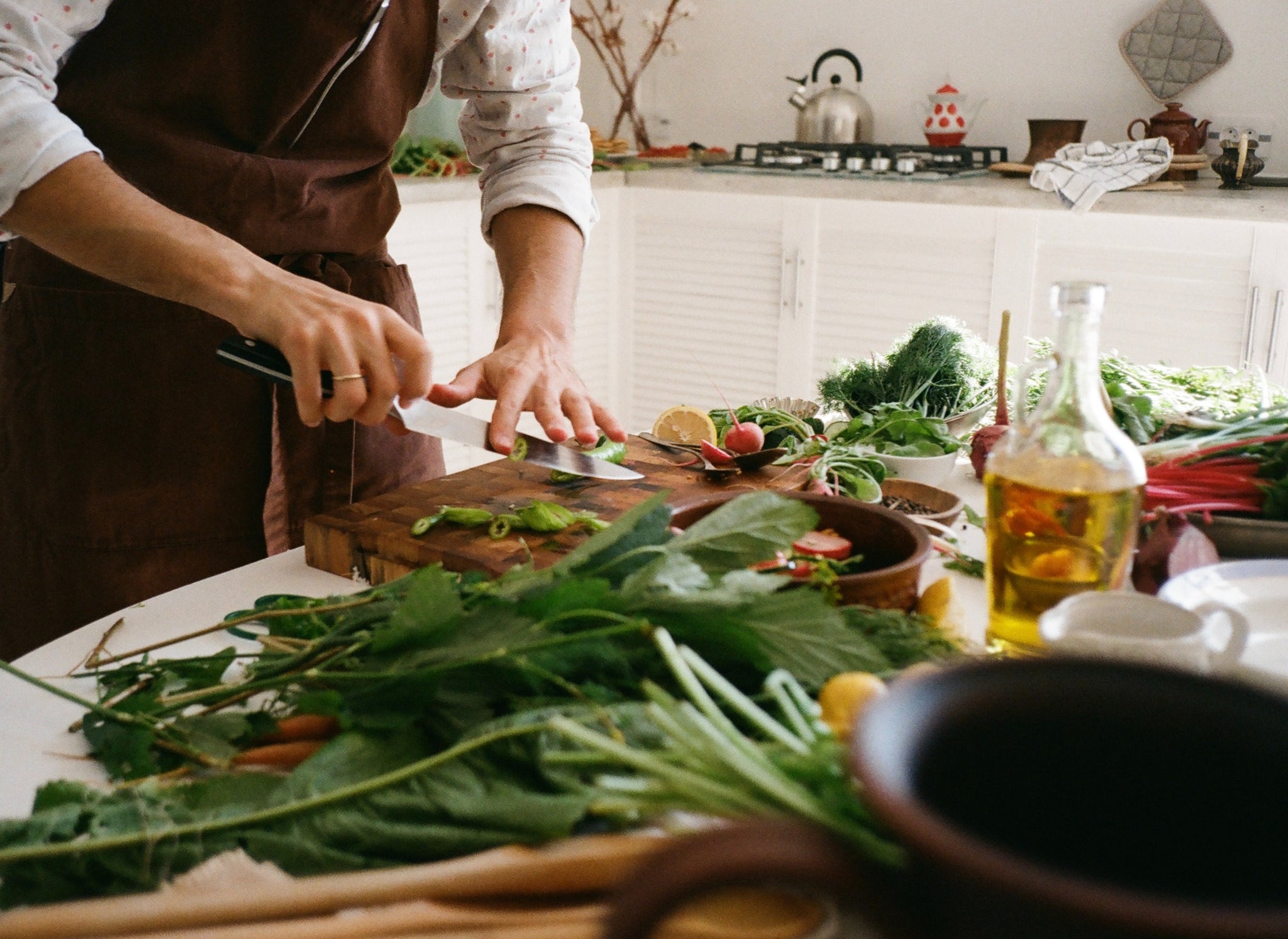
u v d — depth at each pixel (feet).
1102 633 2.20
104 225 3.37
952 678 1.37
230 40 4.17
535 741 1.99
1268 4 10.23
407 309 4.99
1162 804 1.35
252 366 3.34
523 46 4.83
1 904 1.91
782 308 11.21
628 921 1.13
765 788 1.66
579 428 3.97
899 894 1.15
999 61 11.60
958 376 4.79
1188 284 9.33
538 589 2.30
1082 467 2.54
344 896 1.73
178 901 1.70
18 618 4.93
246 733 2.33
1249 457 3.53
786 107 12.78
